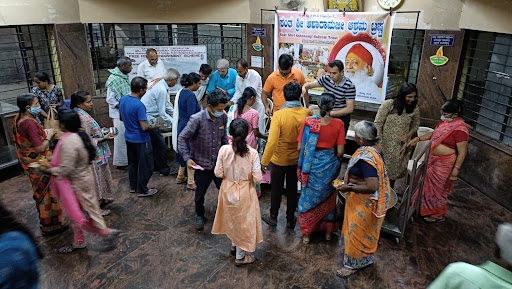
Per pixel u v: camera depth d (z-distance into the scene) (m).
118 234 3.72
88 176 3.22
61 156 3.04
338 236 3.73
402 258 3.39
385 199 2.90
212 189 4.68
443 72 4.86
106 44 6.23
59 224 3.69
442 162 3.76
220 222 3.36
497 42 4.43
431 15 4.73
